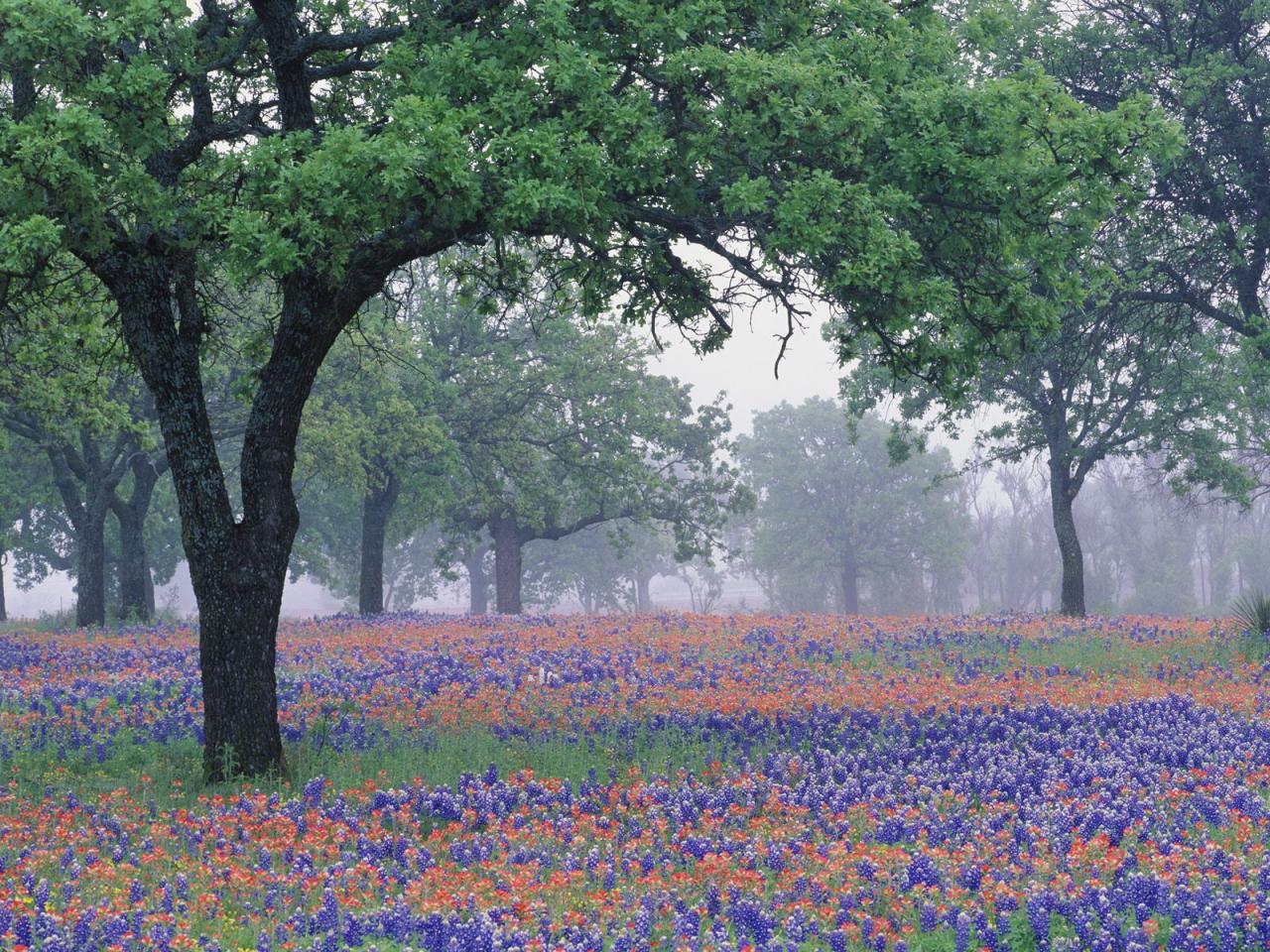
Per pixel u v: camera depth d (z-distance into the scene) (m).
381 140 11.69
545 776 13.30
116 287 13.90
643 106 13.01
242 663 13.66
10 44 11.59
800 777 13.07
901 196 13.38
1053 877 9.23
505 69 12.88
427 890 8.73
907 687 19.73
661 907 8.51
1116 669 22.33
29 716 16.41
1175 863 9.30
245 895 8.72
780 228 13.23
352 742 15.06
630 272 16.62
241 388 17.45
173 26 13.62
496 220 12.43
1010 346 16.05
